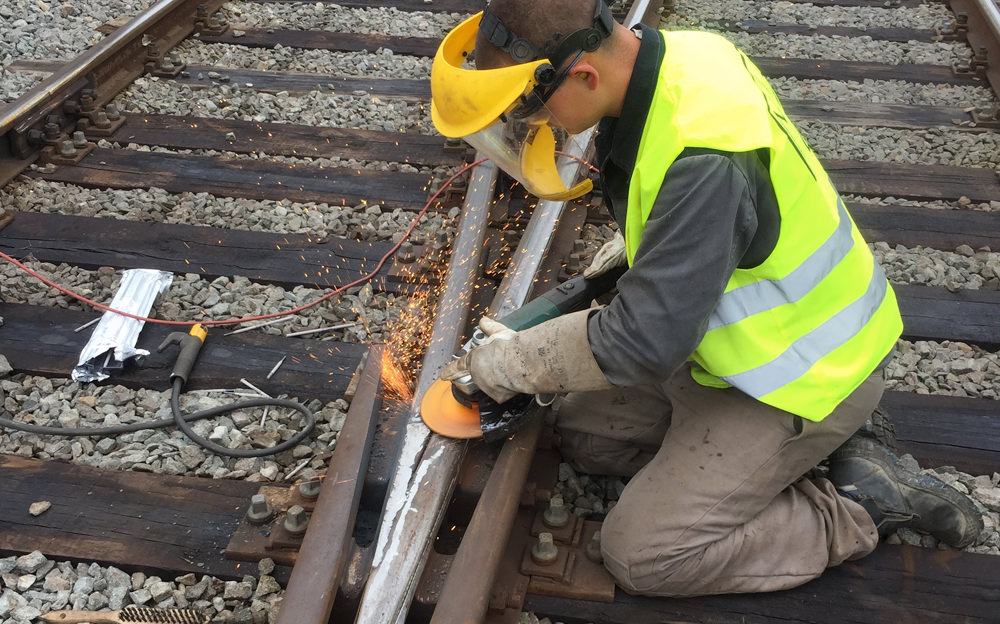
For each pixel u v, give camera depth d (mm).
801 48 5605
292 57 5289
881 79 5270
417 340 3018
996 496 2611
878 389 2268
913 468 2691
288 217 3814
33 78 4883
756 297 2041
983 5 5543
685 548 2143
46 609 2250
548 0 1814
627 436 2484
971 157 4441
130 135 4379
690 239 1829
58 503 2502
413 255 3492
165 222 3760
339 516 2154
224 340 3146
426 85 5000
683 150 1850
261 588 2266
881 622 2217
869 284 2193
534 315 2494
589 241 3623
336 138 4426
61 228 3686
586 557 2318
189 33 5438
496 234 3465
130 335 3086
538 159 2088
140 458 2680
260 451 2682
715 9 6117
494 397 2203
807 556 2242
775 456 2170
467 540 2113
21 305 3273
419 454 2352
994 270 3615
